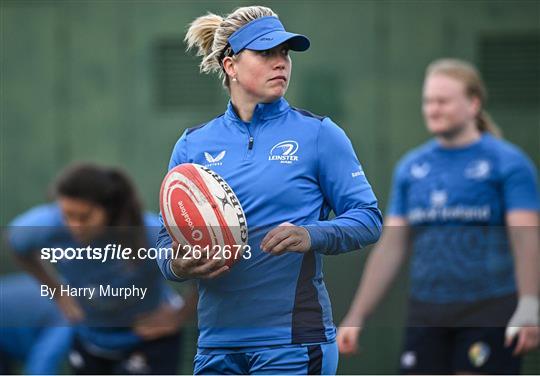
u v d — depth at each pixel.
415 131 26.41
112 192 17.73
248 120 13.09
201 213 12.52
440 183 18.44
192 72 26.98
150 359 18.78
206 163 13.02
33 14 27.27
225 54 13.14
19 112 27.25
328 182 12.79
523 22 26.50
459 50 26.56
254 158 12.82
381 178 26.45
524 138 26.67
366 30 26.56
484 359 17.98
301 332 12.76
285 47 12.93
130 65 27.09
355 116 26.50
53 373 19.05
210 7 26.88
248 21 12.98
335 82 26.58
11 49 27.28
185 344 23.48
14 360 19.25
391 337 22.89
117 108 27.11
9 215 27.09
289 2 26.69
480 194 18.19
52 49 27.22
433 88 18.48
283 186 12.69
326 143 12.76
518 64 26.56
